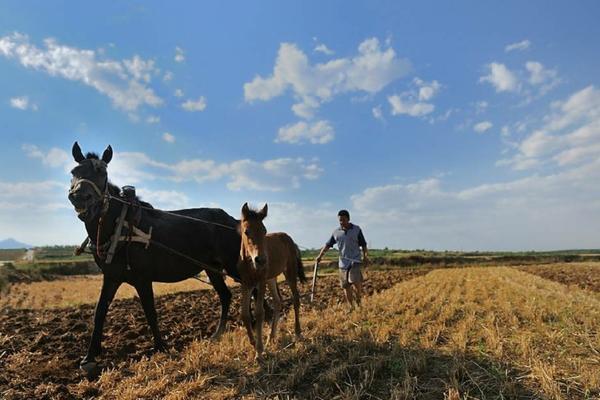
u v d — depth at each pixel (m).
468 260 47.25
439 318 9.12
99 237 6.78
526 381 5.42
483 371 5.80
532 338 7.31
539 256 53.72
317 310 11.39
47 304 15.03
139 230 6.99
